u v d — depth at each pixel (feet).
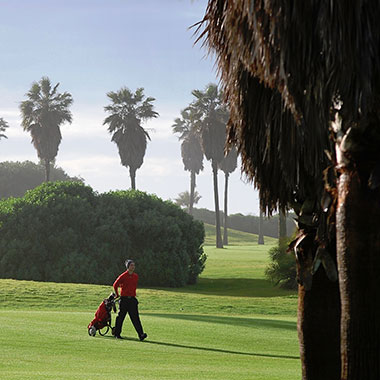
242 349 100.78
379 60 25.85
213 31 33.99
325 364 33.91
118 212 341.62
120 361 84.07
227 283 342.23
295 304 228.22
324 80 27.30
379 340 26.25
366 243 26.63
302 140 30.68
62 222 330.34
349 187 27.14
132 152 546.26
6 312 148.25
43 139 574.56
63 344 98.48
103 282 324.80
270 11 26.89
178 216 353.10
